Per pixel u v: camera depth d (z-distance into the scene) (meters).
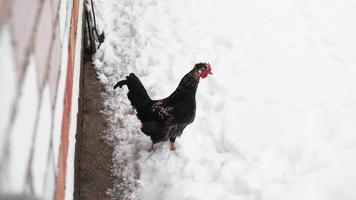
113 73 5.79
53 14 1.90
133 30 6.46
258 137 4.50
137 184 4.39
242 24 6.39
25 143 1.20
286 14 6.57
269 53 5.76
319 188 3.82
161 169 4.42
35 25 1.42
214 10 6.74
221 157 4.41
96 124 5.05
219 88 5.23
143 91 4.53
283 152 4.30
